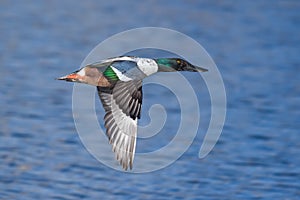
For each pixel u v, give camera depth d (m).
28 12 26.59
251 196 13.20
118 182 13.69
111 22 25.53
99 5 28.03
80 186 13.44
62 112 17.36
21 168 14.15
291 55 22.59
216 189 13.51
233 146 15.64
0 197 12.88
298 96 18.88
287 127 16.73
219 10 27.48
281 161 14.80
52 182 13.57
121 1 28.62
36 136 15.83
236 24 25.84
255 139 16.05
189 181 13.82
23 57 21.56
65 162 14.51
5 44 22.75
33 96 18.39
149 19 26.05
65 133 16.09
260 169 14.42
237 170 14.38
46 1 28.36
